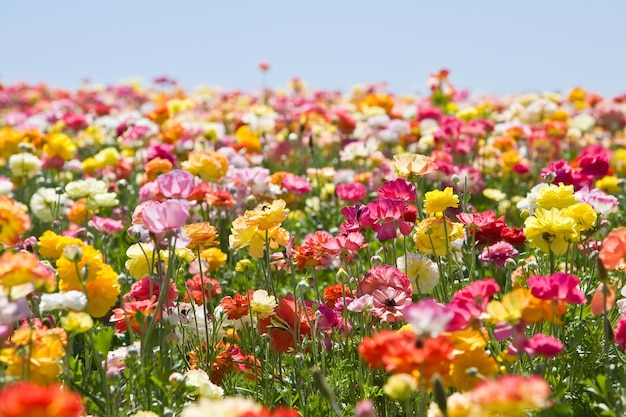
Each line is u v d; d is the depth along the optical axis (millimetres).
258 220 2879
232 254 3502
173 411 2668
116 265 3545
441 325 2467
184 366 2914
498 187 4625
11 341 2719
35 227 3889
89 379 2771
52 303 2684
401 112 6273
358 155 4410
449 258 2980
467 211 3209
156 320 2861
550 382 2768
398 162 3066
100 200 3441
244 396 2900
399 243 3648
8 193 3707
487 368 2562
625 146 6168
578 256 3275
